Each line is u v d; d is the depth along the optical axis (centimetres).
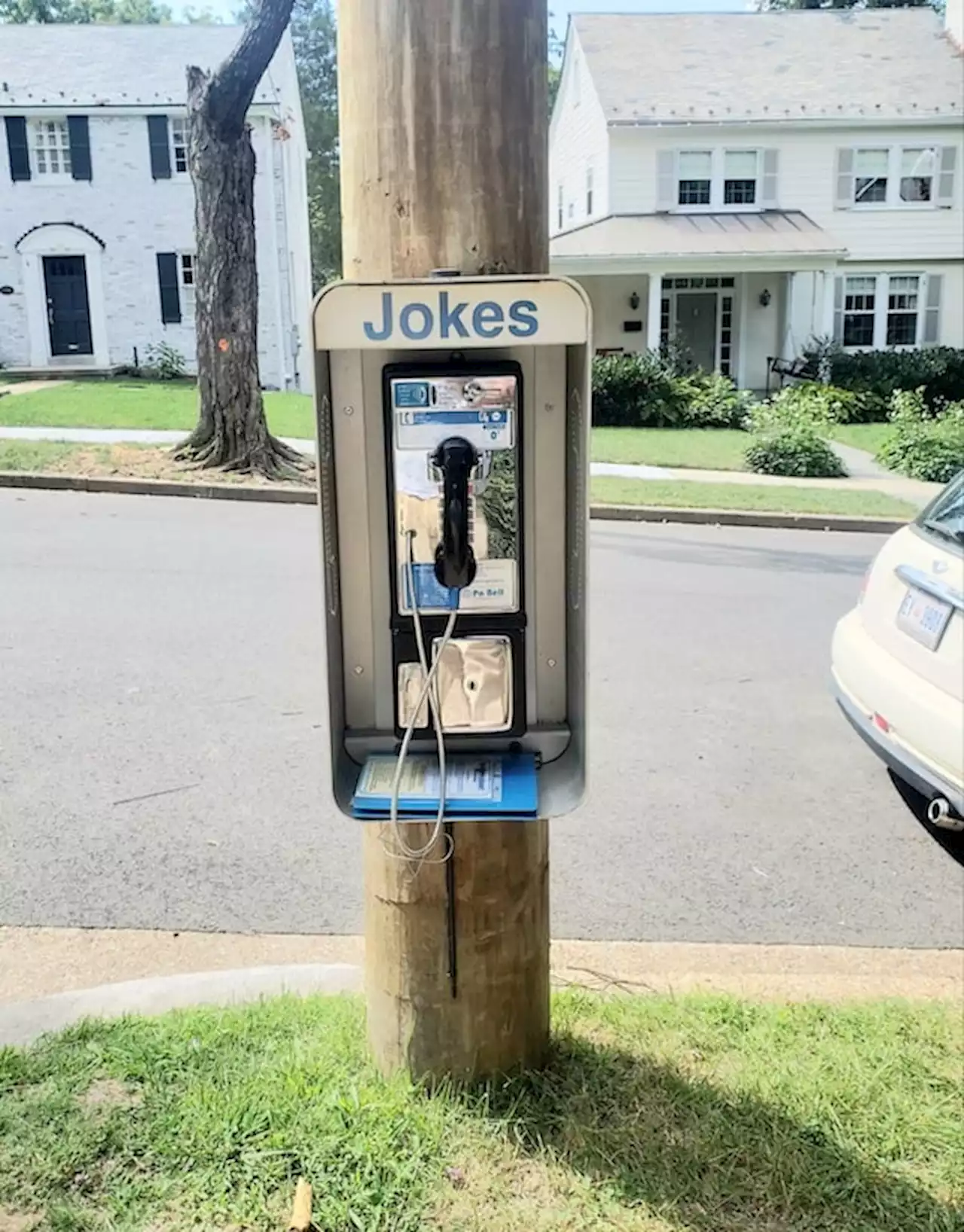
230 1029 275
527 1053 255
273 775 482
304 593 793
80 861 405
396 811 227
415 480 227
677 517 1183
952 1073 270
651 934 369
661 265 2086
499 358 227
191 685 595
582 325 214
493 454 227
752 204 2312
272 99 2389
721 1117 247
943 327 2381
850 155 2300
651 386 1922
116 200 2456
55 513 1082
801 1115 249
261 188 2441
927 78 2388
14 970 333
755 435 1603
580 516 230
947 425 1562
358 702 246
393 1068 251
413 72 217
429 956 243
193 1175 224
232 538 986
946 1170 235
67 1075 254
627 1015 291
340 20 225
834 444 1811
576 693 240
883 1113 252
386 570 239
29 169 2433
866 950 360
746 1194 225
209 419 1291
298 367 2747
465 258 221
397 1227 213
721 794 483
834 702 604
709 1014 293
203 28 2683
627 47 2452
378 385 229
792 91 2345
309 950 348
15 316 2486
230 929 361
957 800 391
